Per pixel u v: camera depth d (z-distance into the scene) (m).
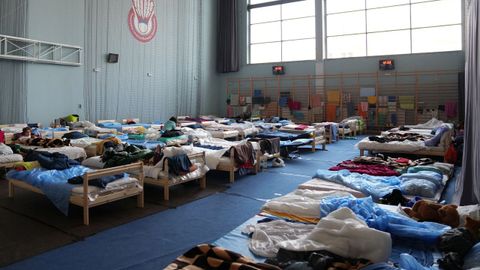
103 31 9.74
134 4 10.59
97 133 7.72
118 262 2.70
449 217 2.64
